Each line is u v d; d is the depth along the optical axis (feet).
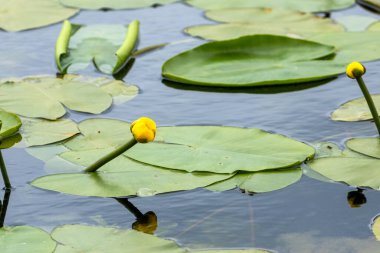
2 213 8.09
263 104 10.80
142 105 10.84
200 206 8.13
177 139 9.30
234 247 7.38
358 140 9.33
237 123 10.18
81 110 10.48
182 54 12.01
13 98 10.72
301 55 12.14
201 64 11.96
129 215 8.00
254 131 9.40
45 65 12.36
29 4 15.11
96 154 9.14
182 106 10.80
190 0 15.31
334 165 8.75
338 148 9.23
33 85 11.19
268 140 9.20
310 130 9.86
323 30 13.47
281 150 8.98
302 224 7.77
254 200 8.21
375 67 11.87
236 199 8.24
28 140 9.62
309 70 11.66
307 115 10.34
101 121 10.03
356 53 12.29
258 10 14.53
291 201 8.18
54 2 15.31
